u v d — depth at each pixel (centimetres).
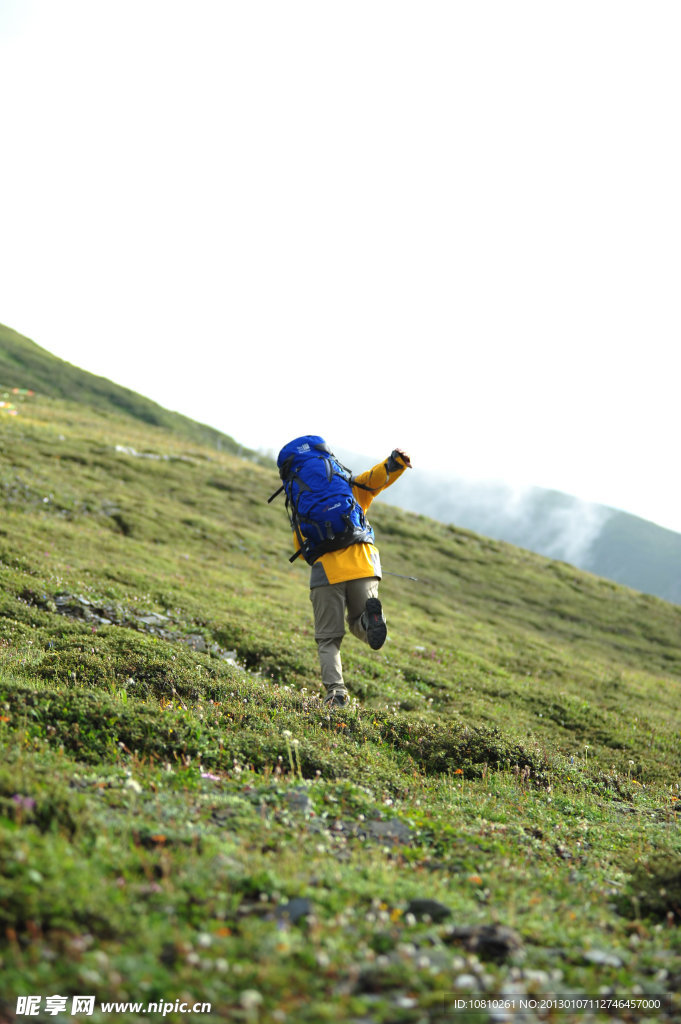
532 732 1225
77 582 1559
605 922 438
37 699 691
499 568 4300
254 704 863
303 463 909
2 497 2634
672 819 792
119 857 407
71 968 300
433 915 392
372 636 834
